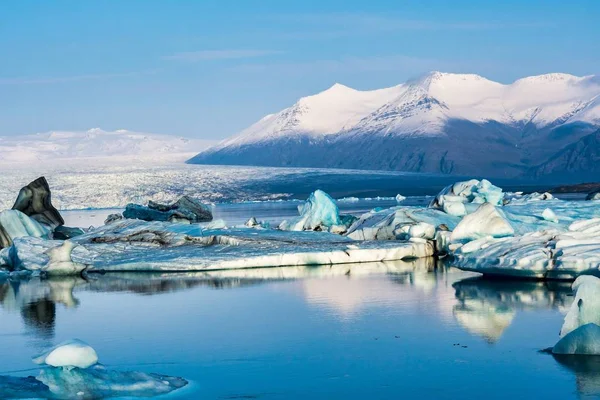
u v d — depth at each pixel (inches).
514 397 513.7
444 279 997.8
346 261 1197.1
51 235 1477.6
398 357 611.5
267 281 1018.1
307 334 693.9
